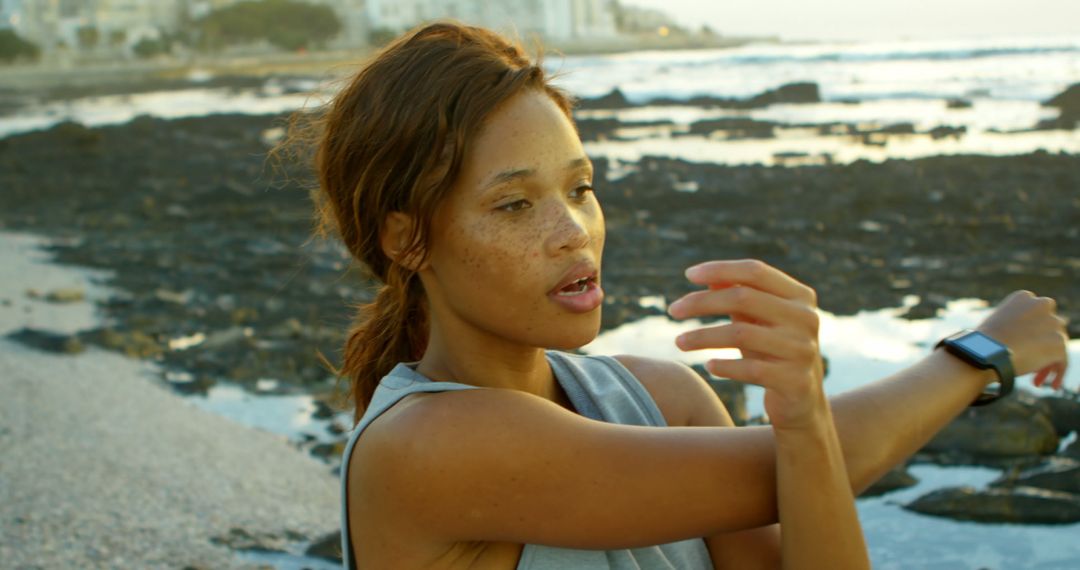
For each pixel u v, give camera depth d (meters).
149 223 15.77
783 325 1.14
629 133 27.53
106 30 153.62
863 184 15.41
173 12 162.75
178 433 6.20
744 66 71.56
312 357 7.91
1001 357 1.42
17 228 15.75
